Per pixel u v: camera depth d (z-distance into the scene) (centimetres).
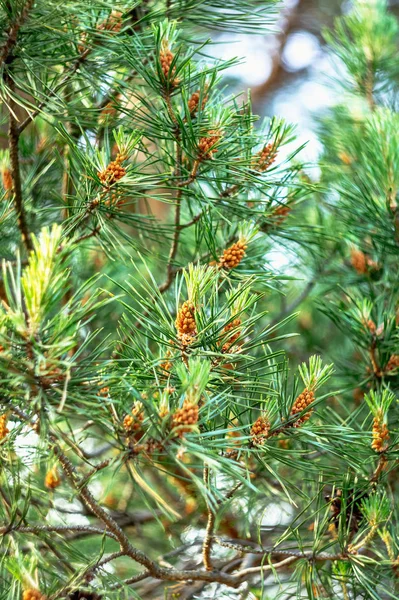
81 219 104
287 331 147
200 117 101
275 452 97
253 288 113
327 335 151
